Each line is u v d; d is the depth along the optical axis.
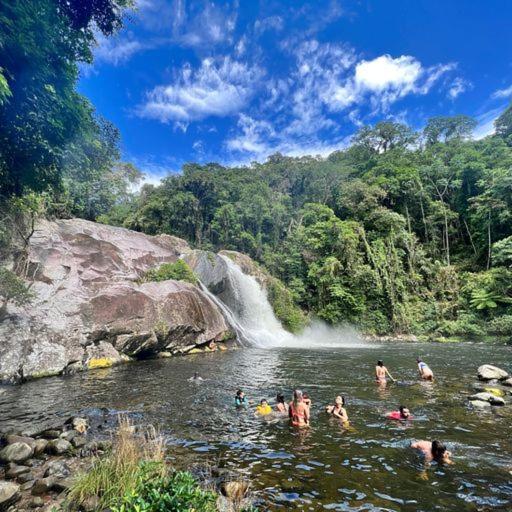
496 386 10.41
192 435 6.52
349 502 4.09
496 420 7.32
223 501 3.80
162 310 18.00
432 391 10.01
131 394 9.79
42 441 5.82
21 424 7.14
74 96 7.11
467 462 5.27
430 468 5.06
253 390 10.31
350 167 53.69
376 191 39.62
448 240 40.78
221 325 21.78
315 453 5.64
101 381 11.57
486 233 35.91
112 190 45.53
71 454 5.54
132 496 2.74
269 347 22.78
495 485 4.54
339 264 32.44
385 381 11.43
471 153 42.75
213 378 12.08
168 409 8.31
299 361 16.06
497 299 27.62
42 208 18.41
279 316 29.70
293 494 4.27
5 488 4.06
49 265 17.44
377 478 4.73
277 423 7.27
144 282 21.75
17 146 6.71
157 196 46.44
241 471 4.93
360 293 31.70
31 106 6.07
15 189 8.06
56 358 12.90
